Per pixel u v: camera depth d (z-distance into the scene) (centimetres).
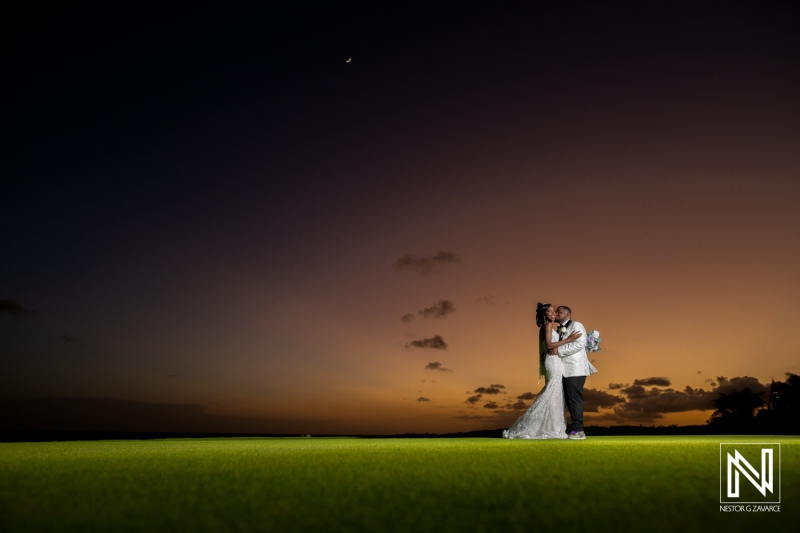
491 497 278
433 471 358
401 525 232
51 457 491
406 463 402
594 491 288
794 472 328
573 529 224
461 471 356
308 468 381
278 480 331
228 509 259
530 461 401
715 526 226
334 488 304
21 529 231
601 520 235
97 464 422
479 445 591
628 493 282
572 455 437
